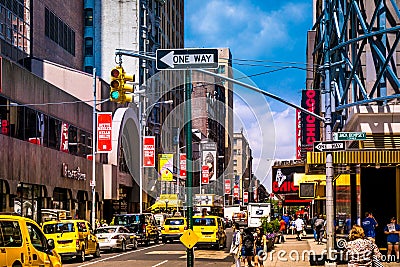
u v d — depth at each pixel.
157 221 56.66
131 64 81.75
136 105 73.25
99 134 49.88
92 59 82.31
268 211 61.22
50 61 65.19
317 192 49.00
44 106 47.72
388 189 32.97
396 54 31.20
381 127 29.45
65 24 74.56
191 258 16.30
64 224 31.44
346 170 33.72
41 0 65.81
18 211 41.34
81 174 54.41
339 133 23.67
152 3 90.31
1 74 38.94
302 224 50.75
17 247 15.90
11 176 39.19
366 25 31.86
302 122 51.66
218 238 39.41
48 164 46.50
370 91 31.67
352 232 15.73
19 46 59.38
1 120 39.75
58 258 18.27
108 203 67.69
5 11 55.34
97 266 28.97
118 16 82.62
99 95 62.88
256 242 26.50
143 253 37.81
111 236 38.47
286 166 64.19
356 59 29.86
